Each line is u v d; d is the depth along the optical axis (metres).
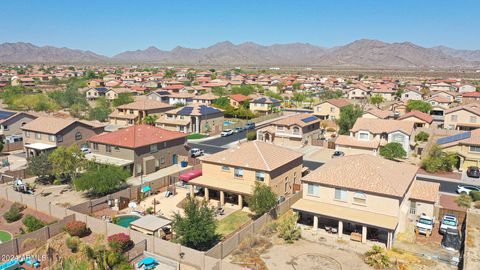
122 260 34.12
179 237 37.09
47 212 45.03
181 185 56.66
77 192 53.53
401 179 41.75
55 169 54.41
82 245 36.56
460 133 78.75
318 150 79.94
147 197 51.84
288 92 179.50
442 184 58.12
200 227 35.84
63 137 70.38
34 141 72.12
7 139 79.50
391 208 38.72
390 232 36.78
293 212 42.62
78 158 56.56
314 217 41.00
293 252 36.97
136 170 60.50
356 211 40.09
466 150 64.31
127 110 106.12
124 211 47.09
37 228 40.31
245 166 48.16
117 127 99.69
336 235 40.50
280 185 49.72
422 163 66.50
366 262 35.12
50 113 114.31
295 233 39.38
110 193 51.97
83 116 114.38
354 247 37.97
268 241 39.06
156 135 65.50
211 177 51.28
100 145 63.56
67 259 35.59
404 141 71.50
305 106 143.25
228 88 171.88
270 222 42.16
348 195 40.84
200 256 33.47
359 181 40.75
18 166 66.06
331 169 43.53
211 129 99.50
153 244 36.34
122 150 60.91
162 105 110.50
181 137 68.56
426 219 41.66
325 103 107.94
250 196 45.88
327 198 42.09
